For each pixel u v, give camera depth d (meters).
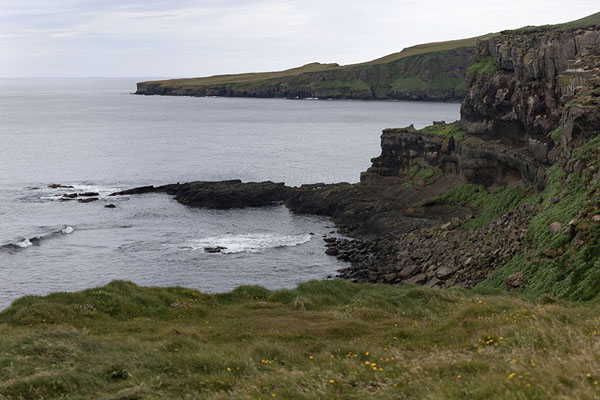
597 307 22.41
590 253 30.33
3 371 16.47
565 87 60.53
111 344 20.08
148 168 134.00
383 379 13.93
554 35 70.44
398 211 80.12
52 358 17.69
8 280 56.47
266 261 64.69
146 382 15.52
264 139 198.38
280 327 24.73
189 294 31.72
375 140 194.88
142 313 28.36
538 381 10.88
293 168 136.62
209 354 18.09
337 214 86.06
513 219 54.50
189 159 149.75
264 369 16.84
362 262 63.81
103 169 131.25
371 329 23.77
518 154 69.19
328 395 13.02
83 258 64.44
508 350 15.06
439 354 15.66
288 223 83.25
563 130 51.41
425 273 53.72
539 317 19.70
